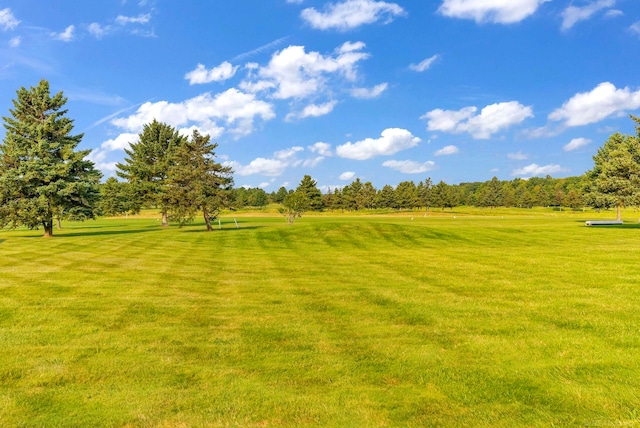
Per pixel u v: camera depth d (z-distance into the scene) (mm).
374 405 5301
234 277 15062
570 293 10742
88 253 23359
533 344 7215
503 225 46938
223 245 28766
